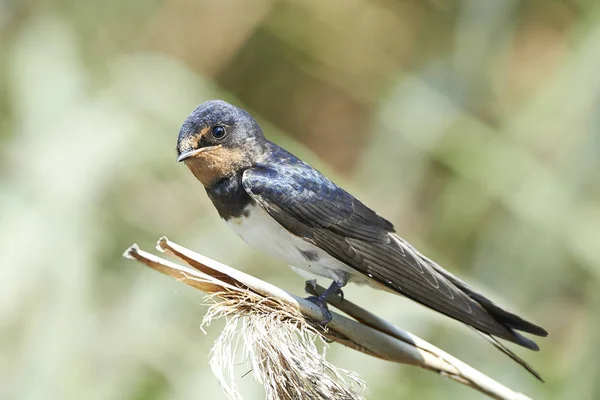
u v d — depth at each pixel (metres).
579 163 11.57
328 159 14.50
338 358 9.88
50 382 9.22
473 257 12.14
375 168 12.58
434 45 13.65
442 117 12.53
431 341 10.69
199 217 10.91
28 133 10.71
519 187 11.84
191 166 7.76
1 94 11.26
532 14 13.86
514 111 13.16
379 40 13.78
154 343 9.62
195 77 12.20
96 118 10.84
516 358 6.91
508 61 13.85
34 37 11.59
